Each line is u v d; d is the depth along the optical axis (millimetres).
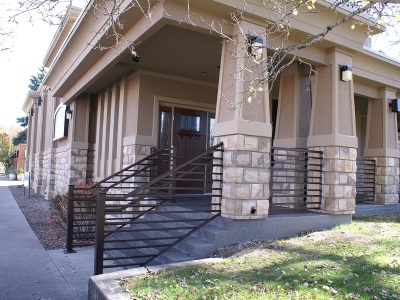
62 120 12336
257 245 5207
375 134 9359
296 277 3836
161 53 7398
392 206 8984
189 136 9164
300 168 7258
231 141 5449
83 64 8234
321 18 6355
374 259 4430
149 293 3422
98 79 8906
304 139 7414
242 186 5348
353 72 7922
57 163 14125
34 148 20891
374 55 8008
